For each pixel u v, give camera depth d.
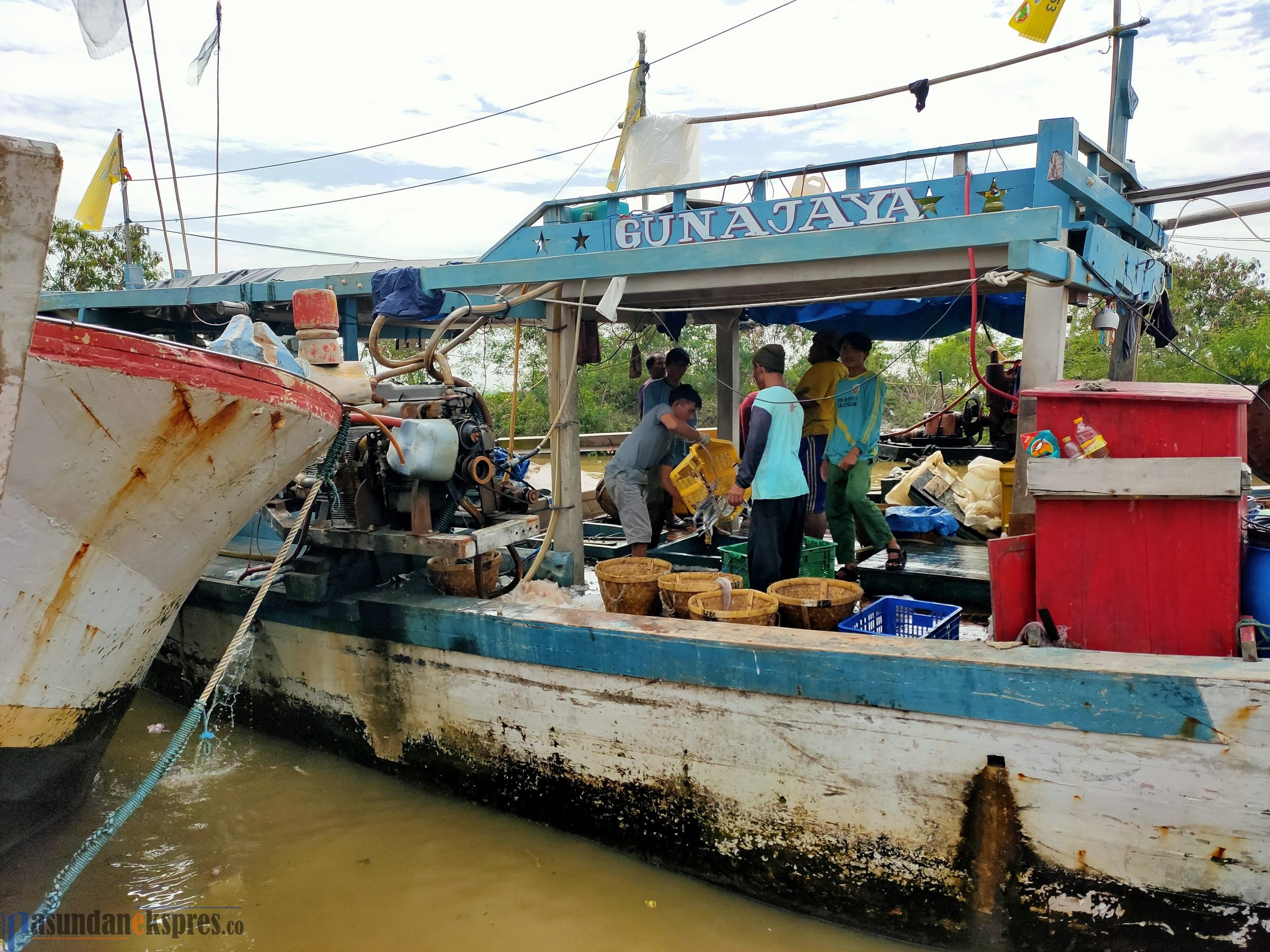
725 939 3.79
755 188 5.40
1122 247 4.93
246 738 5.66
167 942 3.66
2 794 3.59
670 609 5.00
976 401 13.20
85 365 3.01
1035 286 4.27
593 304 5.38
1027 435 4.08
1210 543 3.38
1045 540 3.58
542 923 3.85
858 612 4.76
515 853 4.41
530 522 5.25
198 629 5.84
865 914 3.83
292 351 6.24
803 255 4.23
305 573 4.96
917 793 3.66
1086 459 3.46
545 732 4.52
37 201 2.48
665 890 4.14
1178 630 3.45
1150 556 3.45
